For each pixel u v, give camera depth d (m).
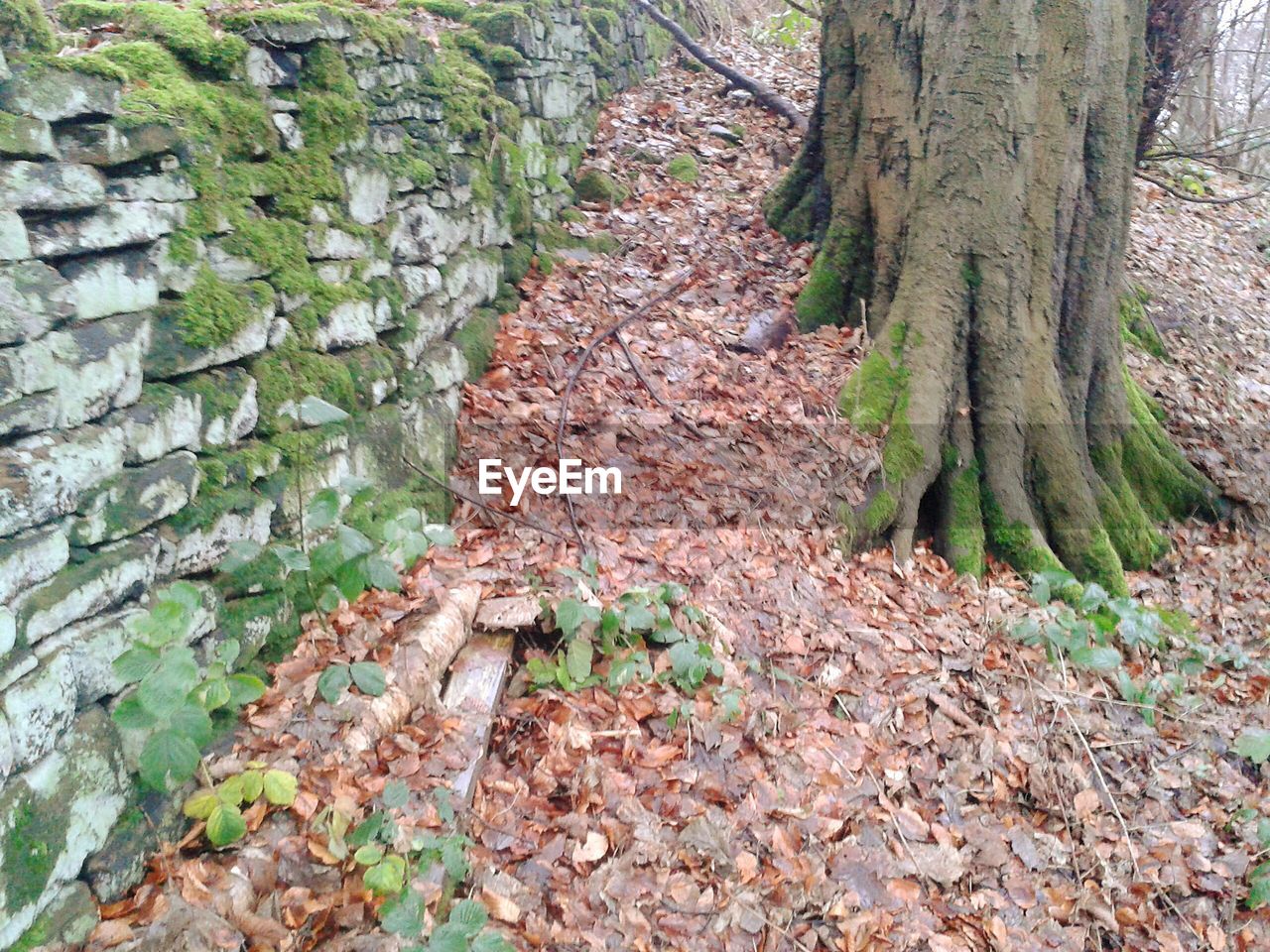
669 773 3.43
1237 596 5.93
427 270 4.75
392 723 3.08
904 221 6.09
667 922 2.98
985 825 3.74
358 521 3.73
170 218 2.86
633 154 7.89
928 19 5.90
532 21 6.53
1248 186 13.09
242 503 3.06
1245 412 7.70
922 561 5.35
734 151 8.29
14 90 2.31
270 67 3.58
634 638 3.86
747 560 4.56
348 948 2.44
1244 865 3.81
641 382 5.48
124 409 2.61
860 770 3.74
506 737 3.44
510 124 6.13
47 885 2.18
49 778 2.22
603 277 6.41
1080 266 6.11
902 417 5.51
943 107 5.85
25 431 2.25
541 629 3.81
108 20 3.27
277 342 3.41
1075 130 5.82
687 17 10.45
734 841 3.30
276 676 3.11
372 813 2.77
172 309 2.86
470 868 2.88
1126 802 4.04
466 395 5.05
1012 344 5.80
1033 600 5.10
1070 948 3.38
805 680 4.07
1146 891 3.68
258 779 2.69
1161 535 6.25
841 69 6.57
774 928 3.08
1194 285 9.31
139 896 2.41
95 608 2.41
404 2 6.36
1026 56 5.72
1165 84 9.48
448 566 3.96
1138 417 6.69
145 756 2.35
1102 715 4.41
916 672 4.26
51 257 2.40
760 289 6.61
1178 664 4.86
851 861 3.38
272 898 2.49
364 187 4.14
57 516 2.30
